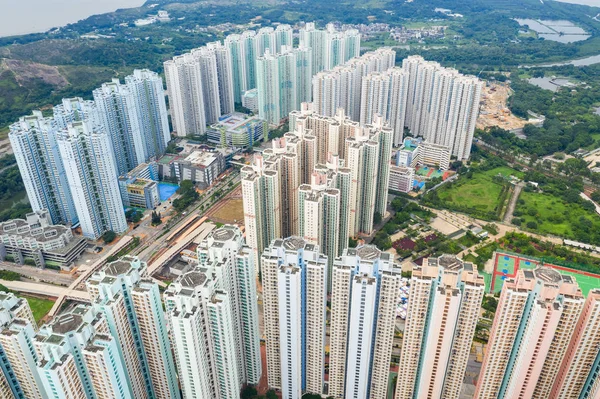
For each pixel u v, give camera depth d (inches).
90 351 7623.0
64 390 7362.2
